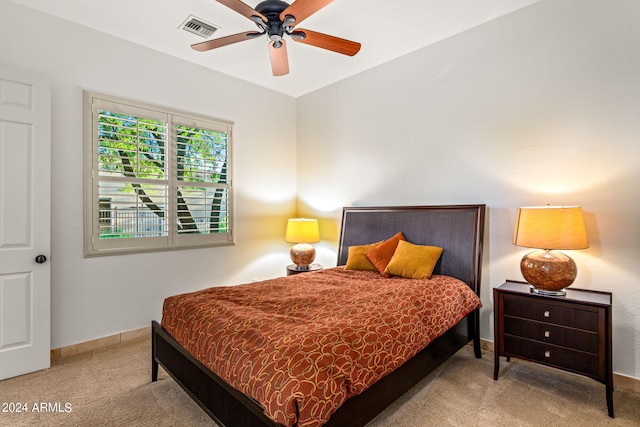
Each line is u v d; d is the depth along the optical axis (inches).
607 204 90.4
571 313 81.2
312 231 152.7
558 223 84.7
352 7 102.2
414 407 78.6
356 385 55.4
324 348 55.6
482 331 113.4
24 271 94.5
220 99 148.2
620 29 88.4
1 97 90.7
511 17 106.7
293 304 80.4
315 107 171.0
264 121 165.9
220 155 148.8
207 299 84.1
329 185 164.4
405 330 71.3
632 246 87.0
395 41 123.6
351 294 89.6
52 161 104.8
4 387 87.7
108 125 115.8
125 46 120.0
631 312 87.1
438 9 104.3
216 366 61.5
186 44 123.6
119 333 119.1
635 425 72.1
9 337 92.0
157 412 76.9
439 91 124.2
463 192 118.3
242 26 111.6
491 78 111.3
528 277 89.9
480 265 109.6
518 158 105.7
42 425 72.2
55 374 95.0
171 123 132.2
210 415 64.0
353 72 150.2
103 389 87.0
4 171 91.3
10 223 92.2
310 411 47.1
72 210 108.9
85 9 102.1
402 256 113.6
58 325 106.3
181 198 135.9
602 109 91.0
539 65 101.5
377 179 144.3
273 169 169.9
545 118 100.5
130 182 122.1
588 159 93.3
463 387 87.7
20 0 97.3
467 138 117.1
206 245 142.9
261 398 50.1
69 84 108.1
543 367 99.3
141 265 124.6
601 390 86.5
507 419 74.1
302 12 78.5
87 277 112.2
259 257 163.5
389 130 139.8
